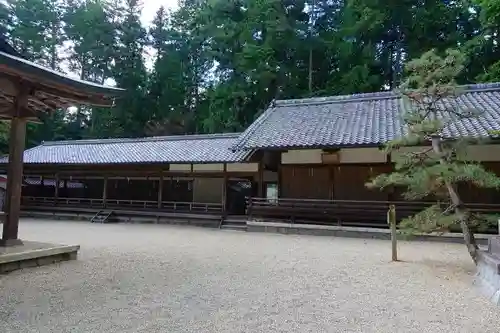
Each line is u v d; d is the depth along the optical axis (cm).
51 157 1947
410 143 736
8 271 564
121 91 679
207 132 2970
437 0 2395
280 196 1384
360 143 1173
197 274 593
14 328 338
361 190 1291
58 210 1845
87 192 1945
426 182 685
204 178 1728
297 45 2655
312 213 1302
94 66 3306
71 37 3275
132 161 1686
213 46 3022
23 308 398
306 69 2809
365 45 2631
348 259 769
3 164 1936
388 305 440
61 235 1139
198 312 399
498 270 469
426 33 2425
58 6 3309
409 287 530
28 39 2942
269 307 423
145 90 3281
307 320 380
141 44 3538
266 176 1611
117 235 1177
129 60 3328
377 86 2486
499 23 1747
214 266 666
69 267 618
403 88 787
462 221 659
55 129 3055
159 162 1633
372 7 2458
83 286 496
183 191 1791
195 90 3431
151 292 475
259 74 2520
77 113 3319
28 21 3041
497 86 1393
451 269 665
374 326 366
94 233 1220
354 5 2617
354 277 595
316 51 2725
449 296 482
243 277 580
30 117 656
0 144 2322
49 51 3169
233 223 1517
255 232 1339
